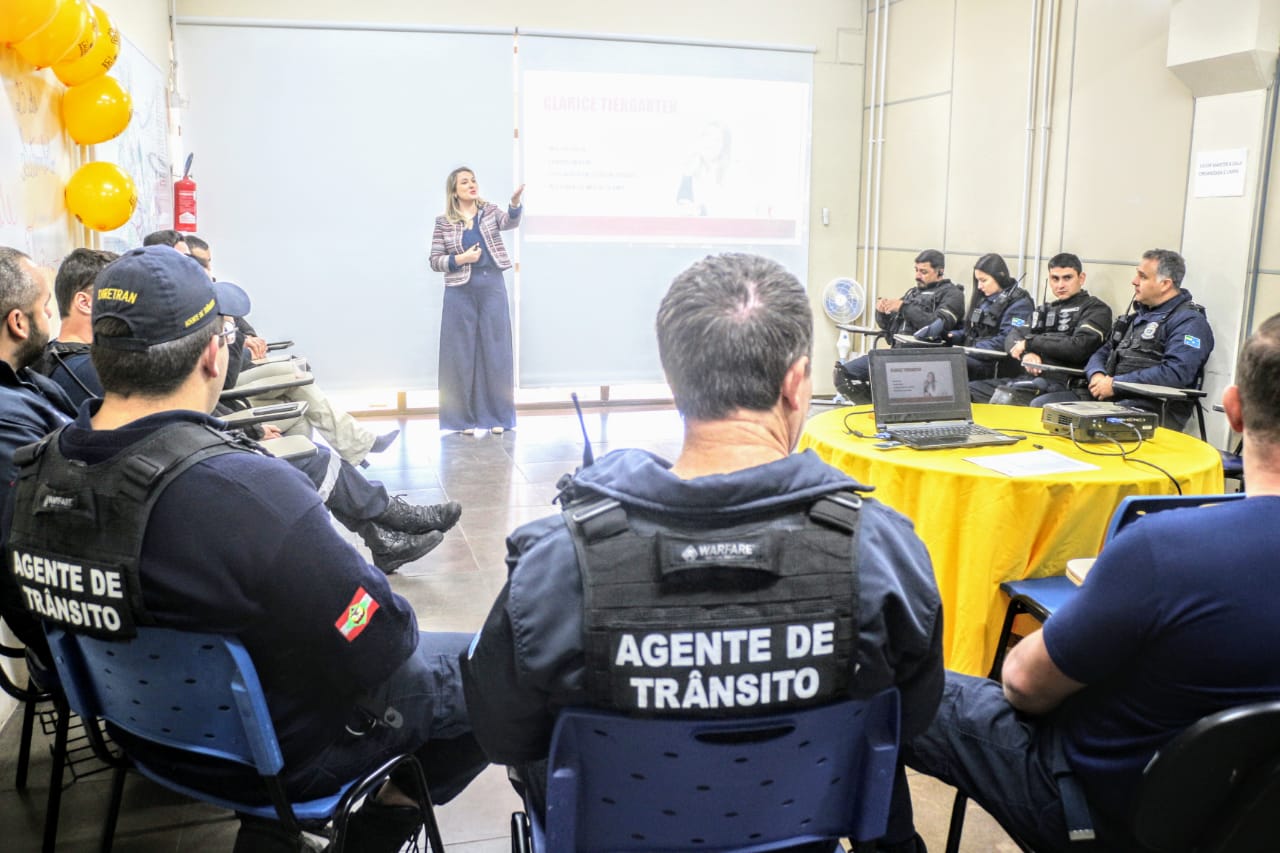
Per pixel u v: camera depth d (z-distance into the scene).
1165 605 1.17
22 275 1.97
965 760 1.50
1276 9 4.09
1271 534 1.15
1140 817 1.16
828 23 6.95
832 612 0.99
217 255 6.15
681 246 6.87
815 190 7.14
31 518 1.31
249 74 6.03
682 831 1.09
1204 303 4.55
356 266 6.36
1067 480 2.39
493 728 1.11
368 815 1.65
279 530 1.27
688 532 1.00
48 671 1.61
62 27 2.99
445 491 4.63
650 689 0.99
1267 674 1.15
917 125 6.61
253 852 1.39
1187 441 2.86
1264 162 4.21
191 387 1.38
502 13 6.35
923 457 2.63
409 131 6.30
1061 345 4.74
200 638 1.26
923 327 5.79
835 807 1.13
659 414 6.55
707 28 6.72
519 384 6.75
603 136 6.61
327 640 1.31
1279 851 1.16
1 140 2.87
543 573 1.01
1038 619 2.21
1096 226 5.19
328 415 4.01
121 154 4.39
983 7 5.91
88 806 2.11
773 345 1.05
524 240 6.59
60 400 2.05
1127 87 4.94
